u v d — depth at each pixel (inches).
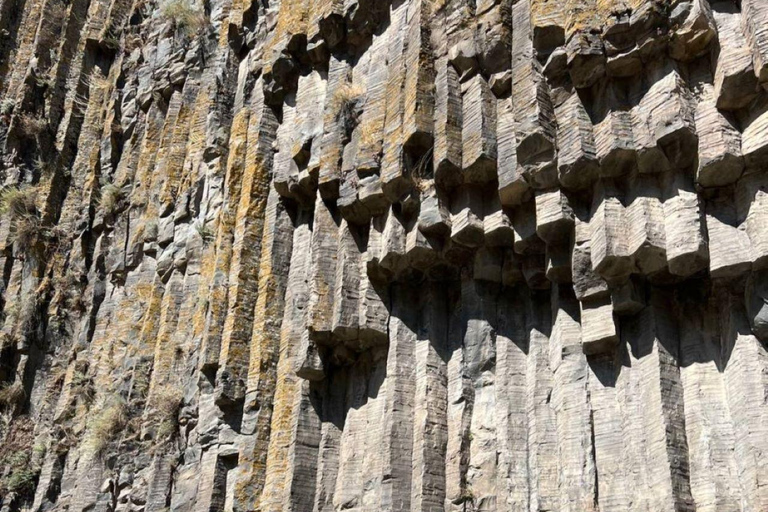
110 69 873.5
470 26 439.2
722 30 348.2
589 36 375.2
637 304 357.4
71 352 721.0
